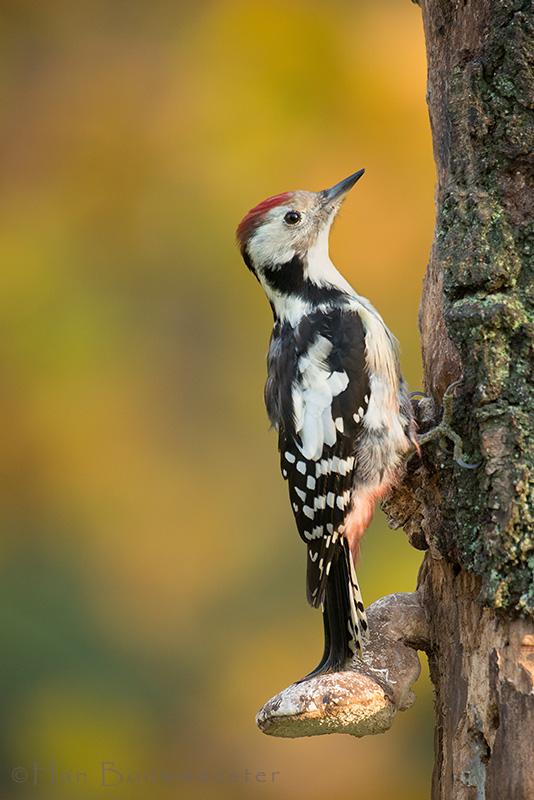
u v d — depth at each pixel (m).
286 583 11.48
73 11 12.81
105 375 11.95
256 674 10.92
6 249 12.10
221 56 12.48
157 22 12.73
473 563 5.51
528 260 5.41
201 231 12.23
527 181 5.46
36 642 10.75
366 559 10.21
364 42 12.30
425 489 6.03
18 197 12.30
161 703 10.70
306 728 5.83
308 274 7.70
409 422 6.76
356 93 12.09
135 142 12.38
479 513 5.52
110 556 11.44
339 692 5.70
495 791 5.17
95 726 10.37
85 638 10.90
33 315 11.91
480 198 5.50
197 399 12.01
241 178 12.20
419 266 11.57
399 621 6.21
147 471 11.78
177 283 12.18
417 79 12.07
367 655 6.10
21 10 12.74
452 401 5.67
